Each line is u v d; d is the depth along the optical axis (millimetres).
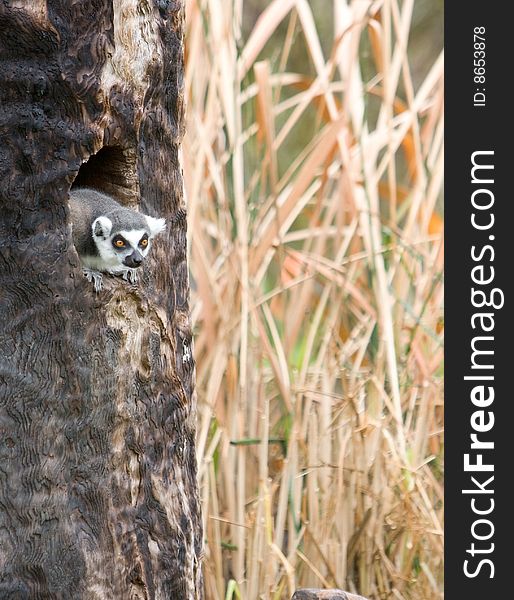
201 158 10828
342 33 11359
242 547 10305
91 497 6906
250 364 11062
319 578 10188
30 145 6594
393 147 11750
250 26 19281
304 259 11586
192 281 12547
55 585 6750
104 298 6910
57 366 6719
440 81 12125
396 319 11719
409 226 11891
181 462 7797
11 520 6684
